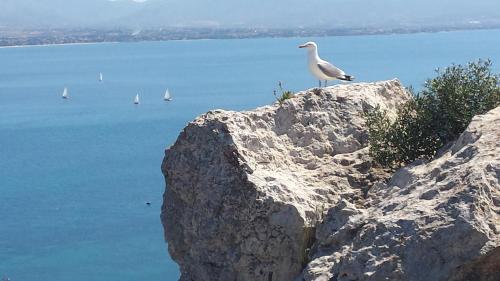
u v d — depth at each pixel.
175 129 107.38
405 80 127.69
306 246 16.28
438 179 14.71
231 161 17.11
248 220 16.59
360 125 18.97
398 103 20.66
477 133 15.64
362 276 13.52
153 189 68.19
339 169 17.86
